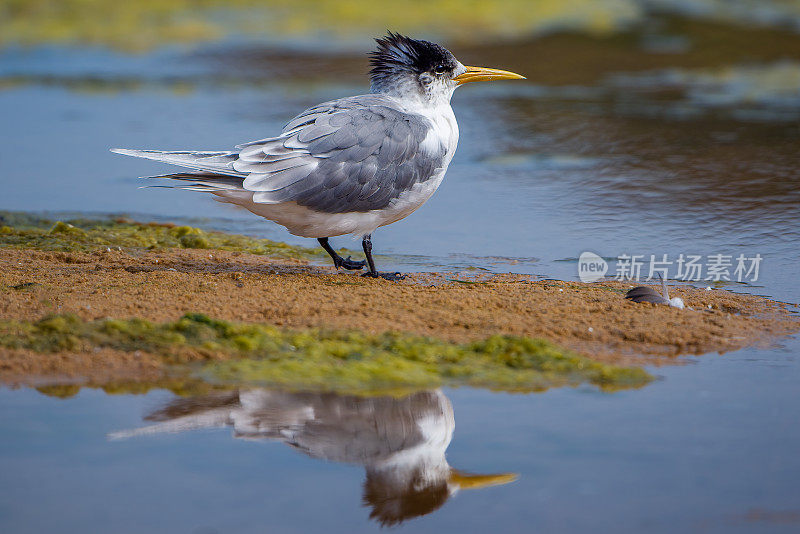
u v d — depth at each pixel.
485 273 12.94
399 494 7.00
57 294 10.74
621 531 6.52
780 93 24.00
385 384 8.86
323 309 10.50
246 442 7.77
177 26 33.06
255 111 22.66
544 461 7.47
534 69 27.17
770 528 6.52
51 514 6.62
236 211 16.58
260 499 6.90
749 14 34.59
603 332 10.17
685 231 14.67
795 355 9.70
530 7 35.38
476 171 18.20
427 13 34.31
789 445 7.71
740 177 17.36
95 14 34.53
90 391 8.59
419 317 10.42
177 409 8.32
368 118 11.81
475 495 7.00
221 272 12.36
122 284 11.30
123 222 15.34
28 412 8.16
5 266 12.16
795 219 15.08
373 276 12.45
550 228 15.04
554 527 6.58
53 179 17.89
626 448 7.67
